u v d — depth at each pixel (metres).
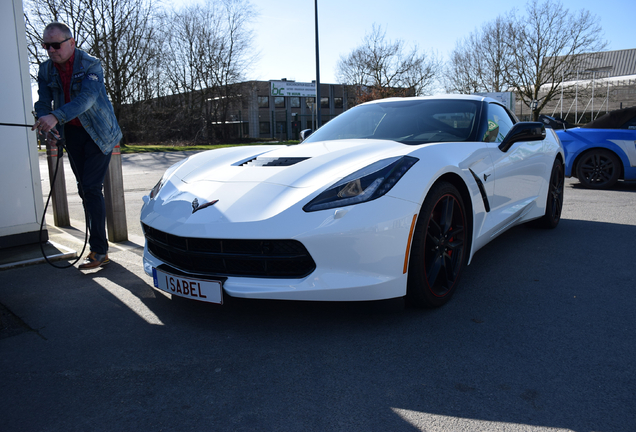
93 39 22.61
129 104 28.48
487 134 2.99
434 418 1.43
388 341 1.96
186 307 2.40
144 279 2.87
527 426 1.38
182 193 2.31
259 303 2.42
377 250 1.92
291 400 1.54
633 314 2.21
